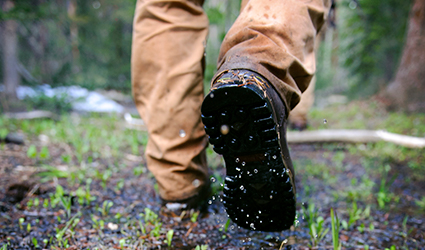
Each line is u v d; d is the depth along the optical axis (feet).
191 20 6.50
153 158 6.75
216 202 7.59
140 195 8.07
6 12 19.83
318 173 11.05
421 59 24.06
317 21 5.50
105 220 6.61
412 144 14.15
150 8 6.32
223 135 4.13
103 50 44.70
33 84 33.30
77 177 9.26
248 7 5.00
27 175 9.08
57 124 17.78
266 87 4.17
